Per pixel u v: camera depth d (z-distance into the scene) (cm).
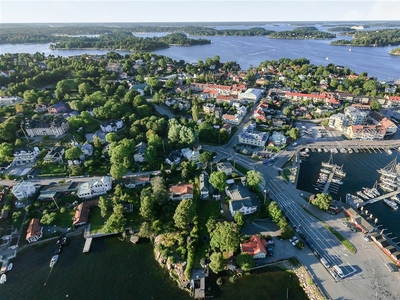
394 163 15462
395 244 10262
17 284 9262
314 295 8556
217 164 14938
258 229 11000
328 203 11638
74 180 13888
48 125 17262
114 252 10388
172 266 9619
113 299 8744
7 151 14962
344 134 19350
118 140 16650
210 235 10412
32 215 11775
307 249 10100
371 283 8812
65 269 9756
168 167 14812
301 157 16550
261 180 12719
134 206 12169
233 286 8969
